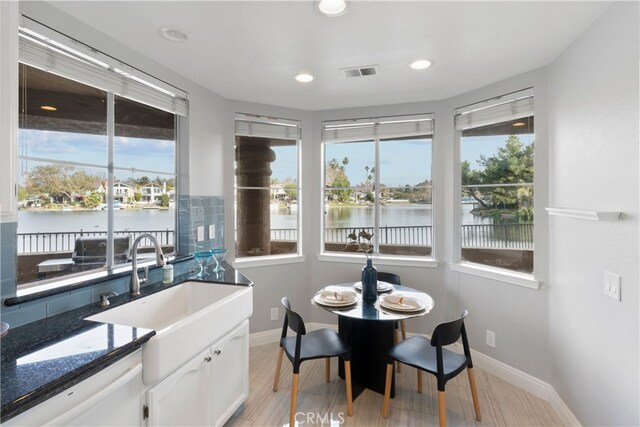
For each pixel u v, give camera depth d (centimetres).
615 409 164
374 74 257
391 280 315
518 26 187
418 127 325
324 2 166
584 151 191
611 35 165
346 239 360
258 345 331
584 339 192
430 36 199
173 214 270
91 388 116
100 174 210
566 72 212
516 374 256
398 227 343
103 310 173
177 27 190
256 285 331
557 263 225
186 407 166
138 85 225
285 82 274
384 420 218
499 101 269
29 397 94
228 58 230
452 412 226
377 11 173
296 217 362
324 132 356
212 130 297
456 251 308
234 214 323
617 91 161
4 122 115
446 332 195
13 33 118
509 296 262
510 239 274
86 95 201
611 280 166
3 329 125
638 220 146
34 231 176
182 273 256
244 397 220
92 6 170
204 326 174
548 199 237
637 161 147
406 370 284
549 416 221
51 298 164
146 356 141
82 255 200
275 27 190
